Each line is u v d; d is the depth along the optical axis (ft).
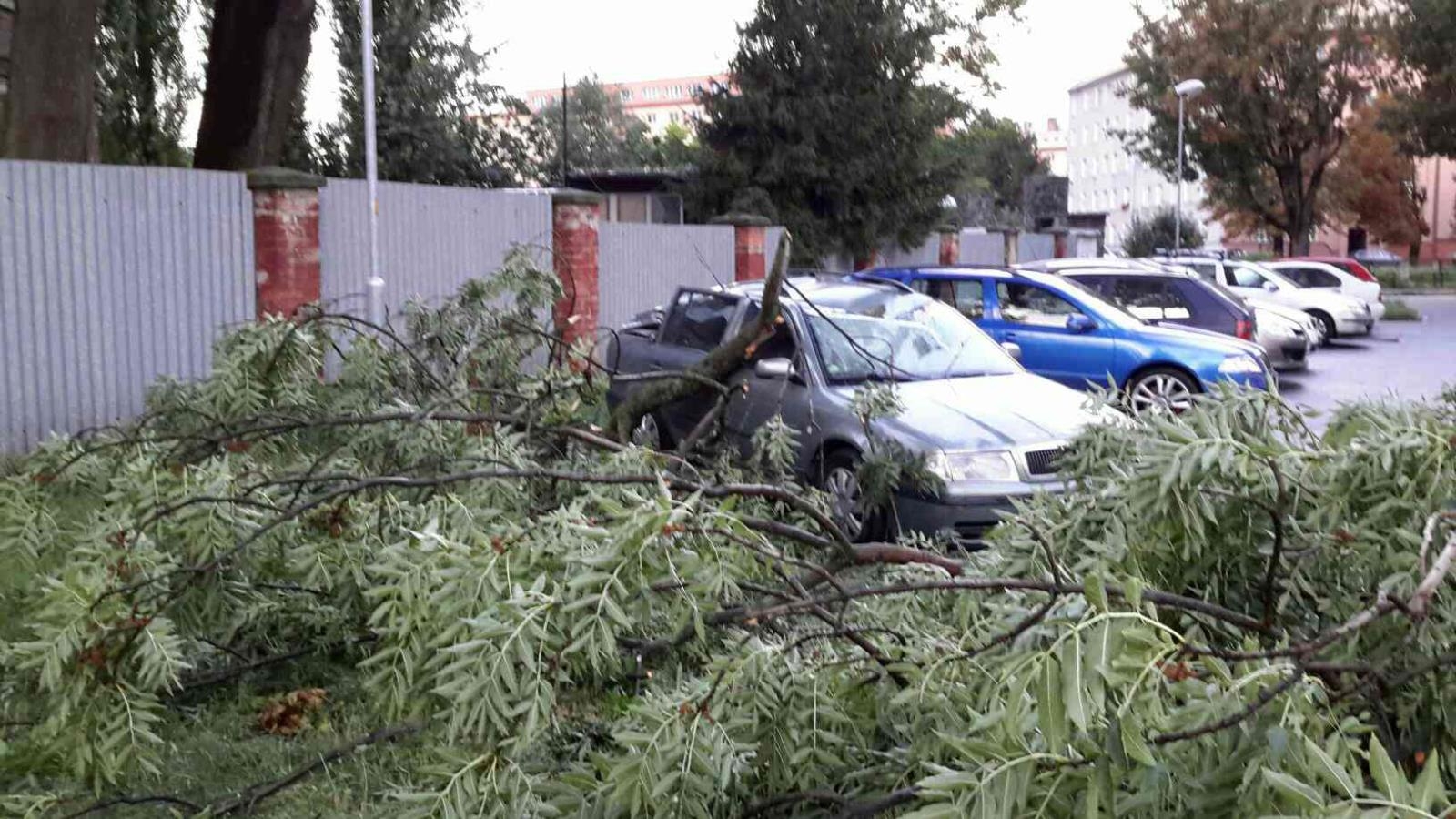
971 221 170.91
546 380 20.12
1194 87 118.62
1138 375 45.27
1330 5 133.69
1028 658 7.38
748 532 10.80
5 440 35.09
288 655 16.33
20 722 13.21
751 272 72.49
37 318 35.78
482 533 10.62
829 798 9.84
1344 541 9.68
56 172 36.09
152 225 38.50
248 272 41.19
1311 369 70.69
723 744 9.20
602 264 62.75
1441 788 6.27
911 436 25.70
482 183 96.48
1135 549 10.34
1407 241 192.44
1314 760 6.86
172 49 80.12
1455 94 131.23
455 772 9.07
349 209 46.14
